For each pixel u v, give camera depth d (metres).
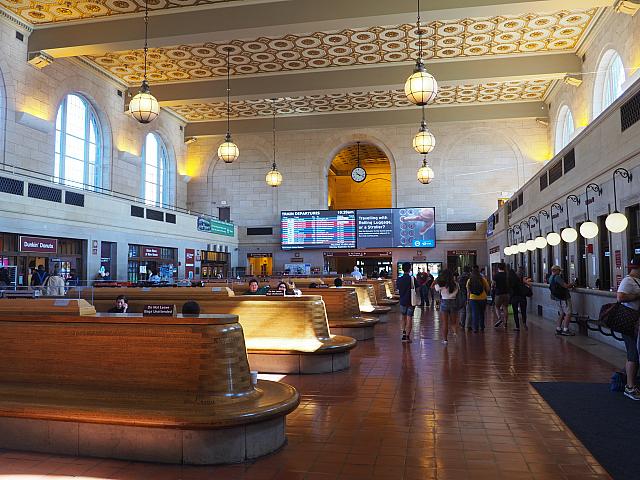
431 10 12.99
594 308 9.46
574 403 4.97
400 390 5.63
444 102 22.45
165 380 3.69
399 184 24.22
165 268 19.30
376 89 18.41
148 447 3.49
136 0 13.61
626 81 12.50
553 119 21.28
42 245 13.33
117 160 19.22
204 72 18.66
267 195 25.19
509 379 6.18
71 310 4.05
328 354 6.60
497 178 23.50
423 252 23.86
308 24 13.50
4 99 14.15
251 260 25.61
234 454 3.47
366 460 3.52
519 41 16.28
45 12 14.20
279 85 18.80
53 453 3.64
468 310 11.23
